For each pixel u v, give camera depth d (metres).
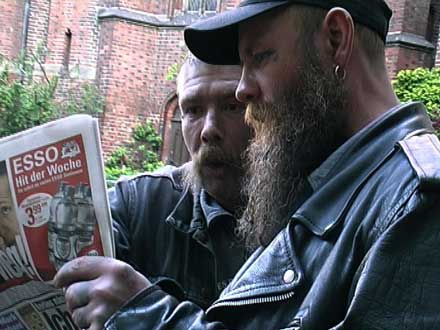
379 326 1.30
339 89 1.66
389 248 1.35
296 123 1.66
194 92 2.37
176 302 1.55
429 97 12.35
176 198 2.45
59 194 1.74
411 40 14.26
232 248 2.31
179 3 16.94
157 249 2.40
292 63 1.65
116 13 16.62
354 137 1.65
